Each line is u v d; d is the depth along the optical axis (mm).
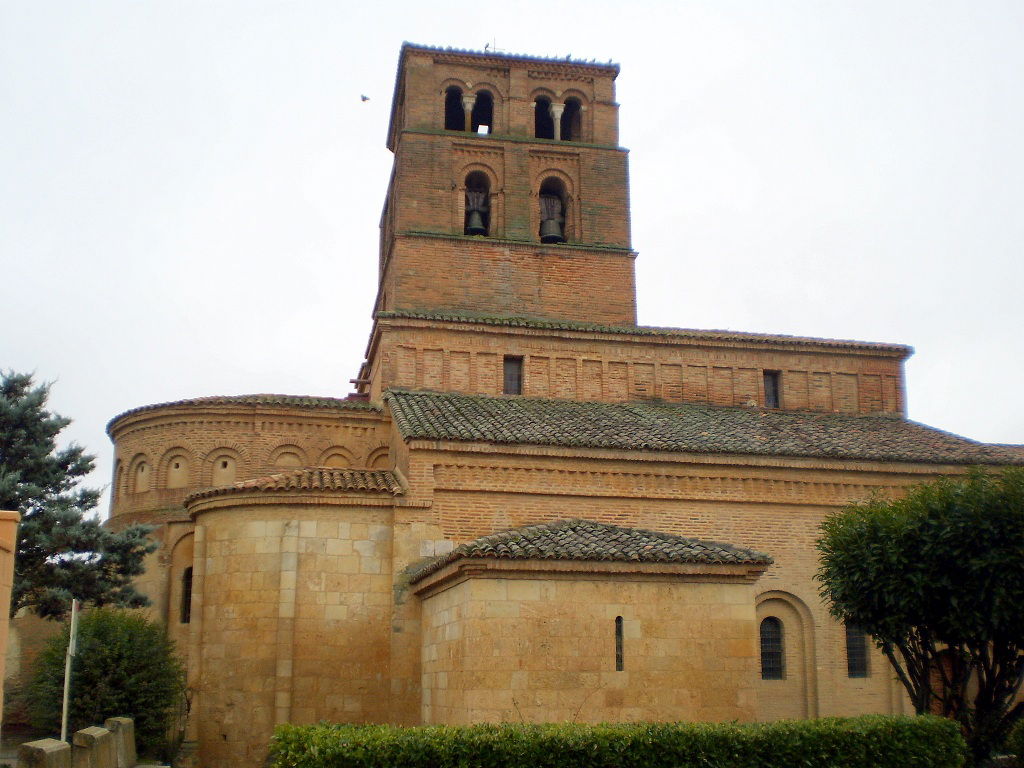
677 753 16891
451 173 38062
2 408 30734
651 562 22453
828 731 17828
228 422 34438
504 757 16203
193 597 28125
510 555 21766
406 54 39250
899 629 21422
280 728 16531
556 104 40250
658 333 35938
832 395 37344
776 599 29266
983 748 21172
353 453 34656
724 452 29188
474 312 36719
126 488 35750
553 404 33594
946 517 20875
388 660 26781
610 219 38969
